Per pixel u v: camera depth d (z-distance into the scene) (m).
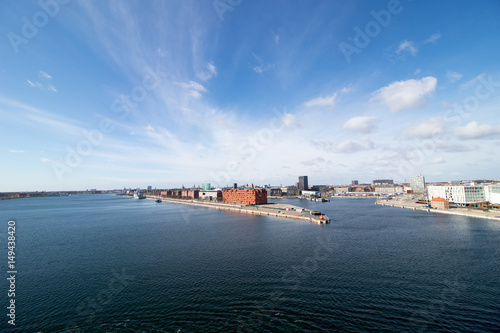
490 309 35.94
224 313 35.50
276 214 148.25
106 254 66.25
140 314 35.62
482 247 67.44
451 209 154.75
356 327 31.98
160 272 51.47
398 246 69.94
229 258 60.09
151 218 144.88
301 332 30.98
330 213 158.12
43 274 51.94
